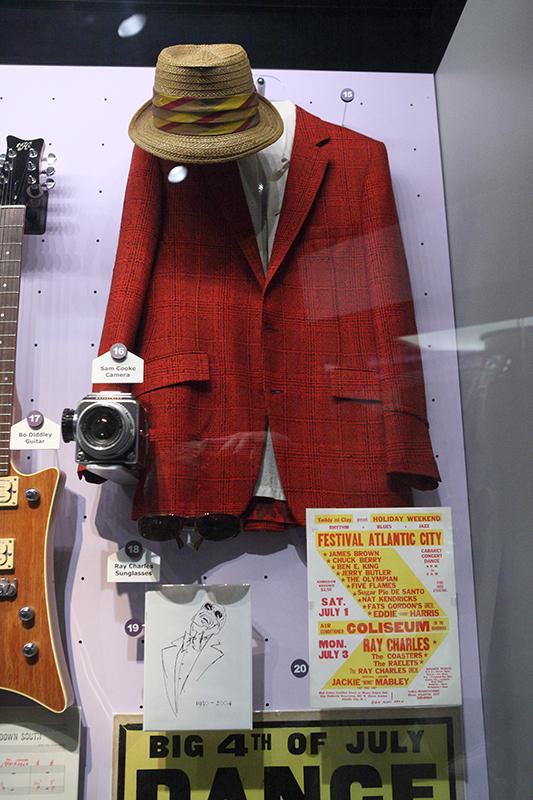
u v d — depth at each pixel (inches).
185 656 62.5
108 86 75.5
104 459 61.0
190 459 63.7
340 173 71.0
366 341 66.9
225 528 62.3
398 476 64.7
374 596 63.4
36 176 70.6
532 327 56.6
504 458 61.6
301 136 71.8
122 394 62.7
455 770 62.7
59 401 68.8
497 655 62.2
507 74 61.2
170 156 65.1
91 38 75.9
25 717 62.1
